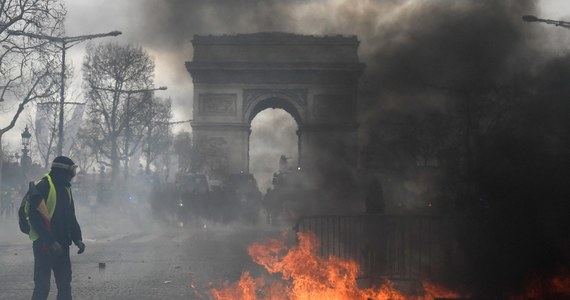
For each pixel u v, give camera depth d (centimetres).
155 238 3591
